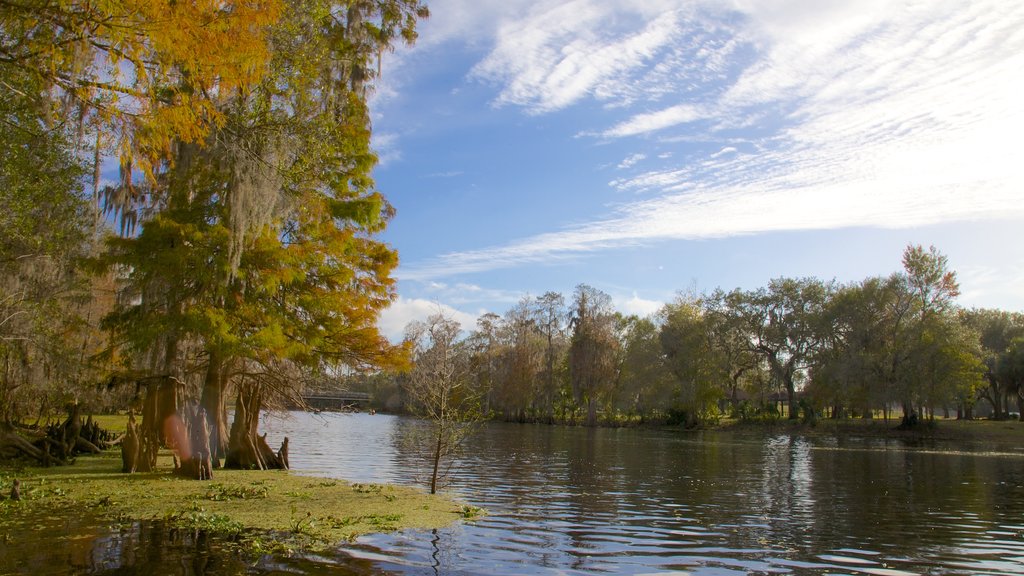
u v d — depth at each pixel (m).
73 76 7.48
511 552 9.81
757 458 31.09
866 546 11.16
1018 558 10.46
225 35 7.87
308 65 16.11
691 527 12.61
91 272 15.91
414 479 19.02
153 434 17.42
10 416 21.62
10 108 11.92
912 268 55.09
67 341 19.22
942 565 9.95
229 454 18.98
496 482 19.16
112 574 7.66
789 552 10.57
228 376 18.67
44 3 6.77
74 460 20.41
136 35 7.03
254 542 9.47
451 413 16.64
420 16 21.06
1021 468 27.08
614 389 69.12
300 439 37.69
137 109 7.69
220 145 15.19
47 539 9.29
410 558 9.10
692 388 61.94
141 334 15.43
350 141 18.75
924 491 19.00
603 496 16.77
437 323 19.62
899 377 54.16
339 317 18.31
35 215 15.95
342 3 18.00
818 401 61.38
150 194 18.69
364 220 18.81
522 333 75.62
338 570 8.29
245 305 16.66
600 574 8.88
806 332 64.12
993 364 64.50
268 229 16.88
